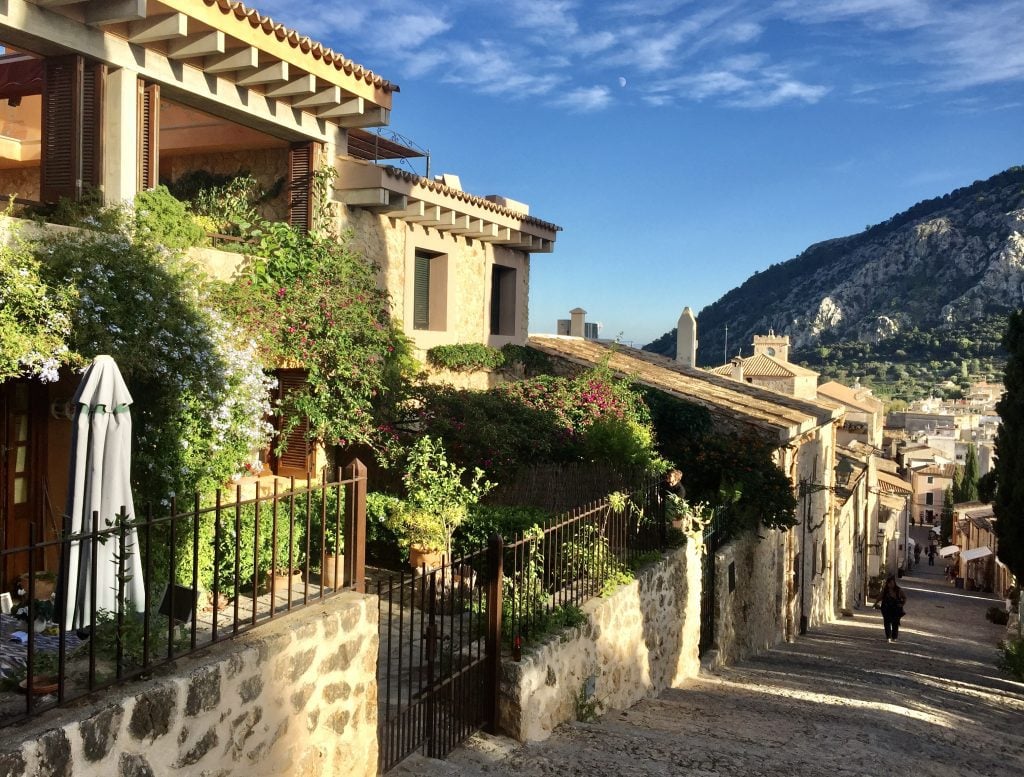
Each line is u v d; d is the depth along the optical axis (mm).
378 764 5926
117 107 9195
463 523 10758
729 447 15508
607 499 10055
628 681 9922
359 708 5711
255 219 11453
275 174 12930
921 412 107312
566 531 8859
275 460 11750
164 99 10383
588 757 6914
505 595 7922
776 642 19344
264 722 4805
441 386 13281
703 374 21516
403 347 12977
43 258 7258
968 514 55406
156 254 8281
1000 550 18781
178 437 7891
